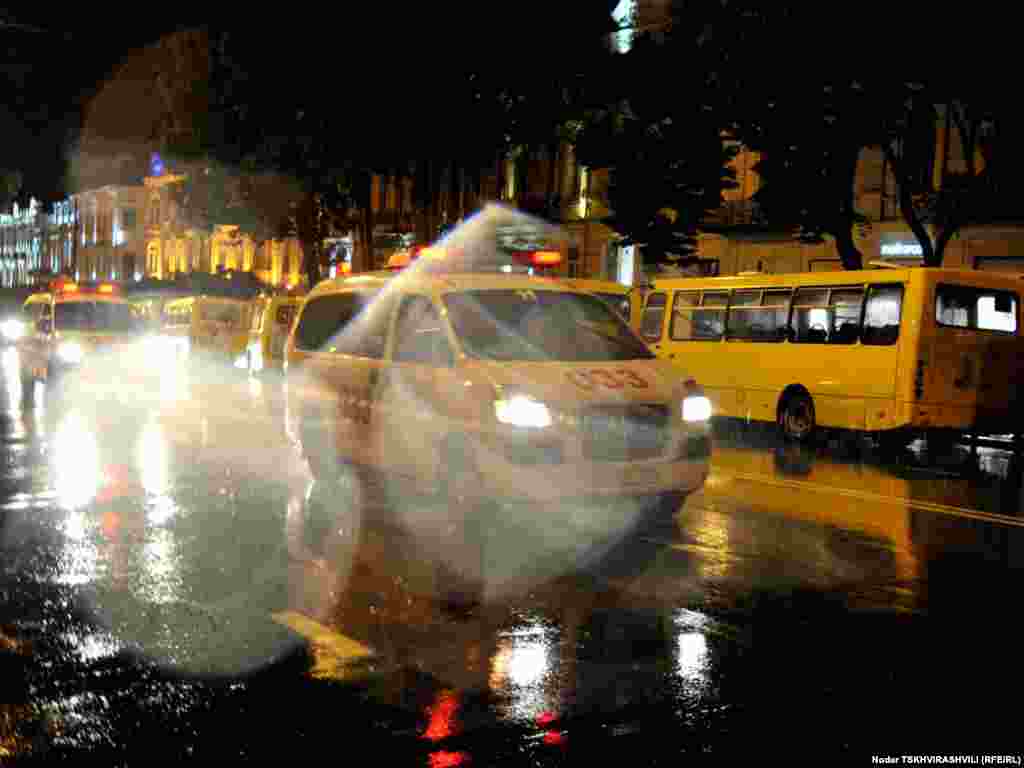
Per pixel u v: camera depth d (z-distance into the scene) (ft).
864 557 28.30
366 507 34.53
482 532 30.71
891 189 94.22
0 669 18.97
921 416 54.29
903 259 92.99
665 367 32.19
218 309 112.47
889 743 16.24
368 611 22.68
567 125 93.61
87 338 81.35
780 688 18.44
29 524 30.78
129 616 22.09
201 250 228.02
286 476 40.63
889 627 22.02
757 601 23.81
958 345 55.01
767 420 62.13
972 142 70.08
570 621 22.16
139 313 86.58
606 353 33.04
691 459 30.42
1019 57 61.00
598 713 17.20
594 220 121.08
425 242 105.09
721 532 31.35
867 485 41.98
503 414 29.25
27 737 16.12
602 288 59.57
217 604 23.03
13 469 40.52
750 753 15.80
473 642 20.71
